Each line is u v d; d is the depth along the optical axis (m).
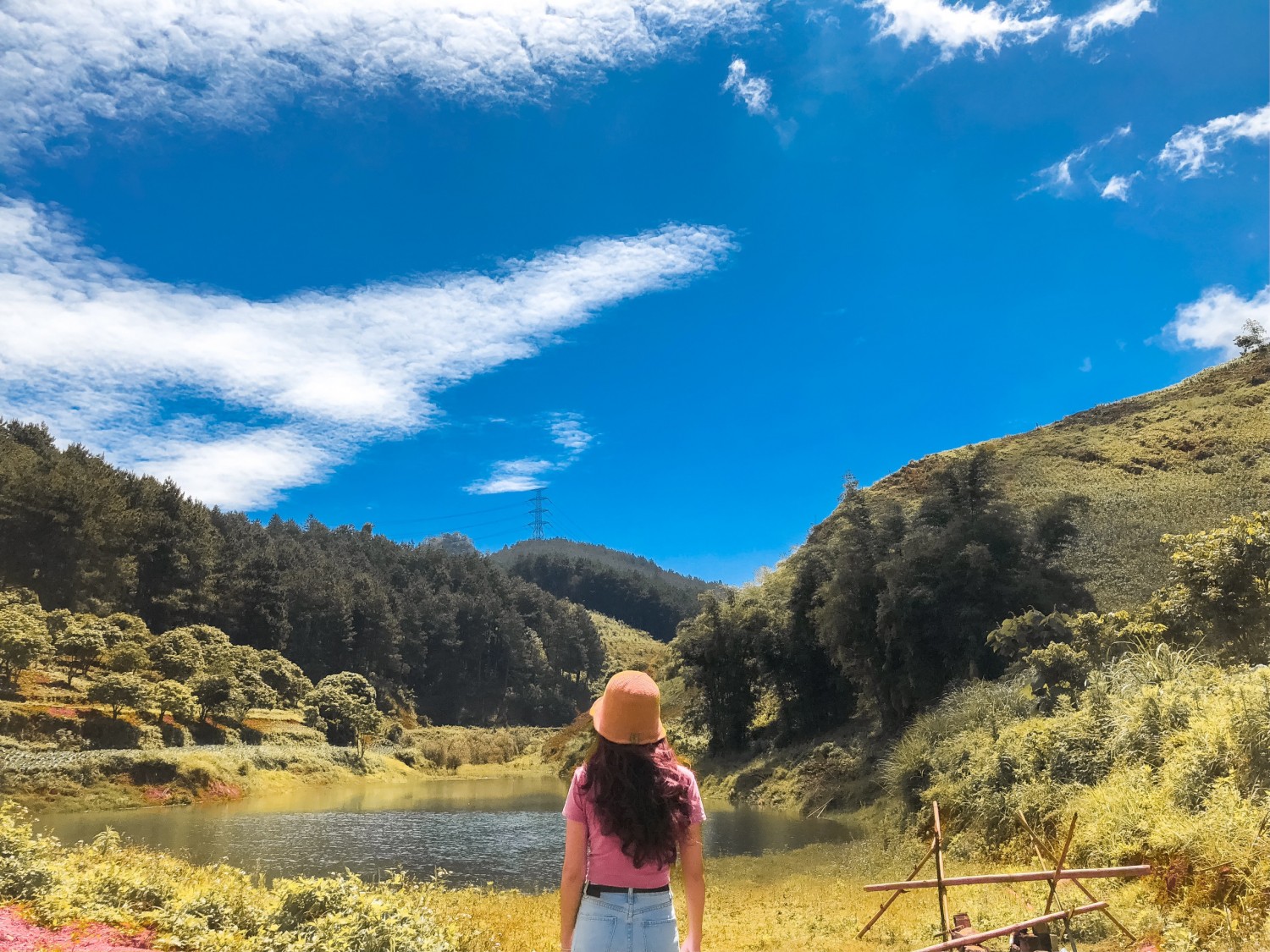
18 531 71.44
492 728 124.44
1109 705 14.29
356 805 40.62
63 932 6.30
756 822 28.67
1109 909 7.64
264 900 8.26
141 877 8.12
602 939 2.40
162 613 88.38
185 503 102.12
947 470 34.41
